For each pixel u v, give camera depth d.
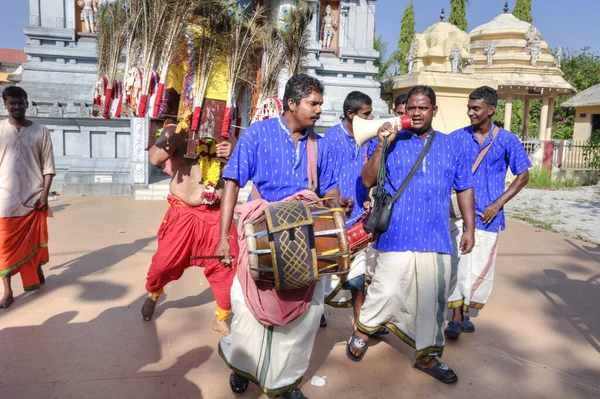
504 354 3.63
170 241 3.70
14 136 4.26
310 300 2.67
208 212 3.72
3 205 4.14
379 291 3.21
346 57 14.27
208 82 3.36
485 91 3.95
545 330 4.08
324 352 3.59
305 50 3.86
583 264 6.13
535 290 5.09
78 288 4.71
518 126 26.55
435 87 11.31
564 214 10.29
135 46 3.49
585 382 3.26
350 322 4.18
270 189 2.81
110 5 3.77
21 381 3.02
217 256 2.79
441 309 3.18
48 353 3.40
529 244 7.23
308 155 2.87
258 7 3.67
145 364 3.29
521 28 21.25
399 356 3.56
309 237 2.43
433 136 3.21
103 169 10.41
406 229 3.12
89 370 3.19
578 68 29.91
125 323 3.95
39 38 11.96
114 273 5.16
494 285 5.23
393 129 2.95
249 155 2.76
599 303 4.72
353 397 3.00
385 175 3.12
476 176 4.01
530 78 19.59
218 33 3.32
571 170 15.95
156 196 9.88
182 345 3.59
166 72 3.30
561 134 27.91
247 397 2.95
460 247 3.36
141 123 9.98
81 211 8.52
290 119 2.79
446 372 3.19
